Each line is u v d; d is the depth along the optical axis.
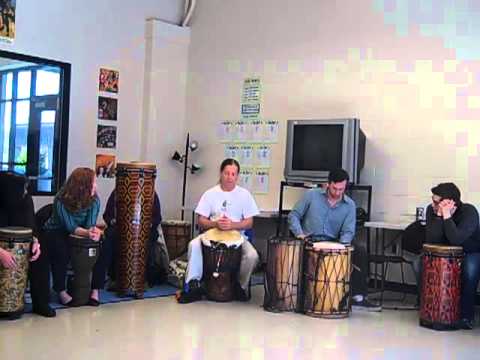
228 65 7.70
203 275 5.55
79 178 4.98
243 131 7.55
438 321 4.83
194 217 7.84
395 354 4.13
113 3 7.37
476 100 5.95
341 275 5.10
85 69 7.15
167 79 7.83
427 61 6.25
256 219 7.35
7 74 6.51
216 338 4.36
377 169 6.52
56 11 6.88
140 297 5.56
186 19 8.02
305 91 7.07
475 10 5.97
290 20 7.20
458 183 6.03
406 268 6.35
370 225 6.02
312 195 5.60
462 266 4.93
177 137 7.99
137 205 5.53
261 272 7.14
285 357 3.97
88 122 7.21
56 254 5.02
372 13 6.60
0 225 4.68
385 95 6.50
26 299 5.19
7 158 6.55
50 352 3.83
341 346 4.28
